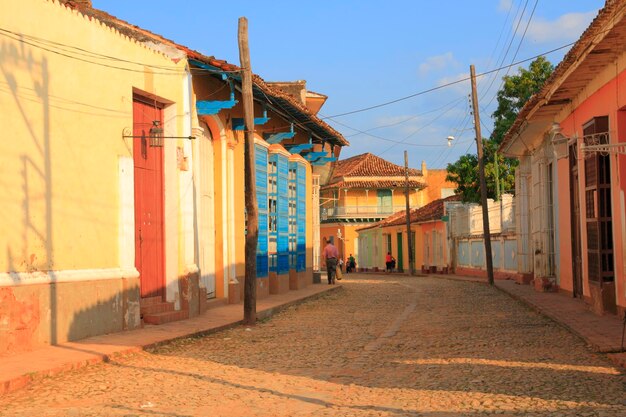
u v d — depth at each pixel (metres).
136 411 7.03
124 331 12.81
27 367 9.01
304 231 26.36
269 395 7.83
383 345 11.56
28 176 10.64
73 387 8.27
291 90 29.72
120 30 14.57
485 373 8.79
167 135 15.06
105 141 12.58
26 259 10.56
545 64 37.03
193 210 15.70
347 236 69.12
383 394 7.82
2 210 10.10
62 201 11.41
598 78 14.41
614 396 7.32
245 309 15.03
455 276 40.09
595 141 14.15
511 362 9.52
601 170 14.30
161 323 14.04
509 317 15.27
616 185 13.69
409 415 6.80
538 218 22.30
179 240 15.12
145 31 15.51
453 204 44.31
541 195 21.69
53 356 9.91
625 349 10.04
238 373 9.21
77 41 11.84
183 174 15.21
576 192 17.64
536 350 10.52
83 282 11.73
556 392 7.59
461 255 42.12
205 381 8.63
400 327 13.99
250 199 15.27
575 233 17.92
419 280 36.66
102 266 12.43
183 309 15.16
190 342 12.23
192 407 7.23
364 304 19.91
